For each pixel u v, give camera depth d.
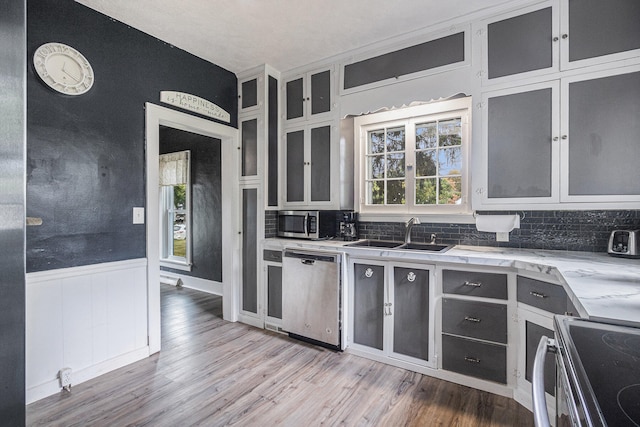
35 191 1.97
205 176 4.48
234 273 3.30
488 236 2.43
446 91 2.38
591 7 1.93
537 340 1.77
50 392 1.99
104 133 2.30
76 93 2.13
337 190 2.93
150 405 1.88
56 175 2.06
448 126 2.64
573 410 0.65
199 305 3.83
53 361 2.02
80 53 2.17
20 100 0.73
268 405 1.88
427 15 2.32
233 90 3.33
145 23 2.43
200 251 4.55
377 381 2.14
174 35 2.60
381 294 2.41
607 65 1.88
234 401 1.92
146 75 2.56
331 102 2.95
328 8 2.25
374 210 2.98
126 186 2.43
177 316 3.45
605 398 0.60
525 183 2.12
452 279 2.12
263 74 3.14
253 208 3.22
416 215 2.73
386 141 2.95
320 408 1.86
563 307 1.59
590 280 1.33
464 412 1.81
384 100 2.65
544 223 2.23
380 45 2.68
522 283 1.88
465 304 2.08
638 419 0.54
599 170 1.91
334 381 2.14
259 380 2.15
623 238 1.89
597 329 0.88
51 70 2.02
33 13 1.97
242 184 3.31
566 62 1.99
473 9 2.25
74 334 2.12
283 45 2.76
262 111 3.15
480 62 2.26
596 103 1.92
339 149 2.92
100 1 2.16
